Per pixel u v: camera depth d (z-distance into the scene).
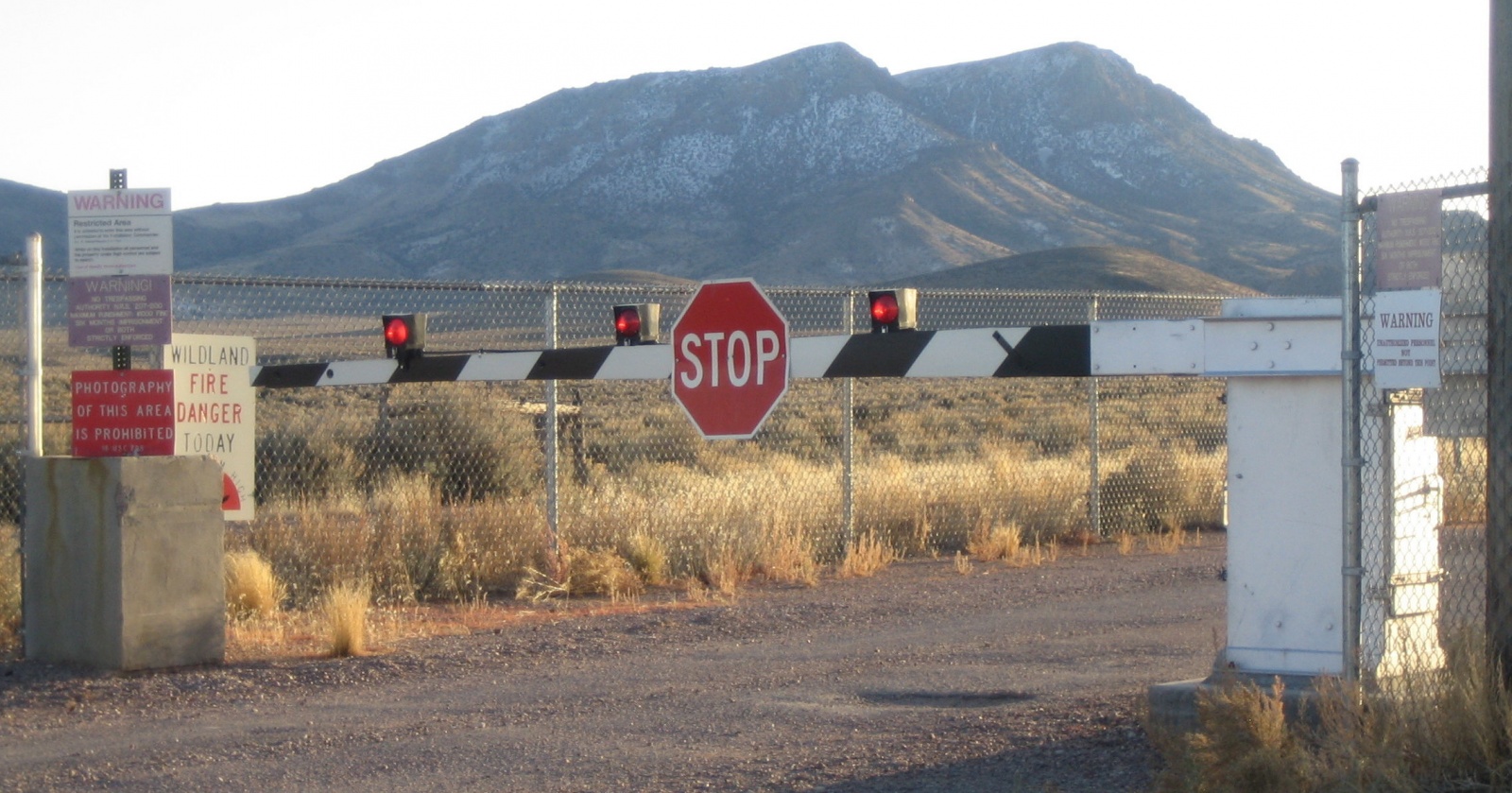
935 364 6.93
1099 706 7.00
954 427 27.17
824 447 23.27
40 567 8.37
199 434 9.45
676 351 7.59
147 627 8.12
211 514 8.41
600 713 7.19
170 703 7.41
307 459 17.62
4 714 7.17
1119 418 24.66
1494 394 5.49
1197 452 18.73
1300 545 6.06
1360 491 5.81
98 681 7.80
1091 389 14.80
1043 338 6.51
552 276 134.25
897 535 13.96
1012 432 24.89
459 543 11.52
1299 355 5.99
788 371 7.30
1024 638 9.16
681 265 137.50
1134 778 5.64
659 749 6.46
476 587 11.21
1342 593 5.87
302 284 9.75
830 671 8.19
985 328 6.73
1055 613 10.12
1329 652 5.99
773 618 9.95
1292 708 5.80
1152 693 6.11
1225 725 5.19
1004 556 13.53
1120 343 6.39
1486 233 5.59
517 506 12.39
